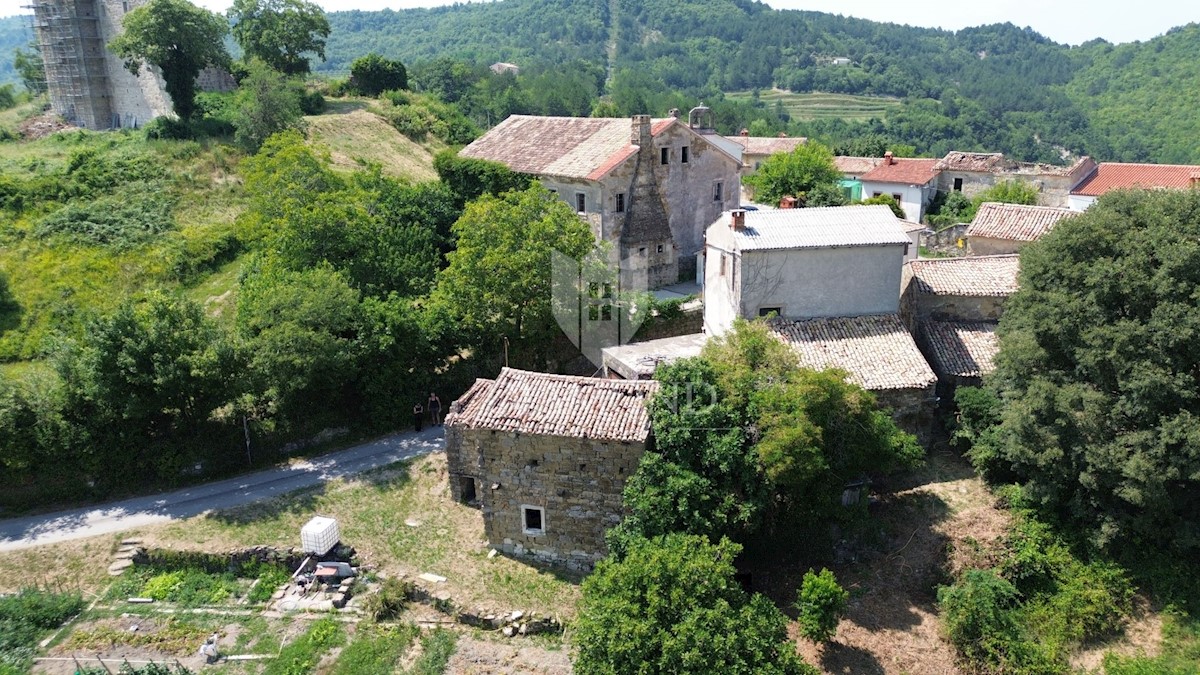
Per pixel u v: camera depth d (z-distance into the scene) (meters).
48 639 21.86
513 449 23.47
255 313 30.05
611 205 41.22
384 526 25.89
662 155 42.84
